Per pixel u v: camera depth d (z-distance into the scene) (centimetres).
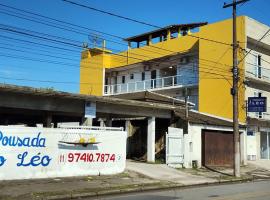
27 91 1944
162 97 3256
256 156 3522
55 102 2148
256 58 3850
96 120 3250
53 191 1495
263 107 3281
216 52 3825
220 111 3734
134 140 3033
